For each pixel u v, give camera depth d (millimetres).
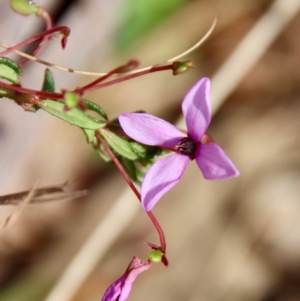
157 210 347
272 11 304
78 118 229
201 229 346
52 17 296
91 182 359
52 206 349
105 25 309
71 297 303
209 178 225
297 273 341
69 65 304
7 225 233
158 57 374
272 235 347
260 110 380
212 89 302
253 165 362
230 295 335
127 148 231
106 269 329
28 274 328
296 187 354
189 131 230
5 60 229
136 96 371
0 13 280
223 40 385
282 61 395
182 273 336
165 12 356
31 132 308
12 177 314
